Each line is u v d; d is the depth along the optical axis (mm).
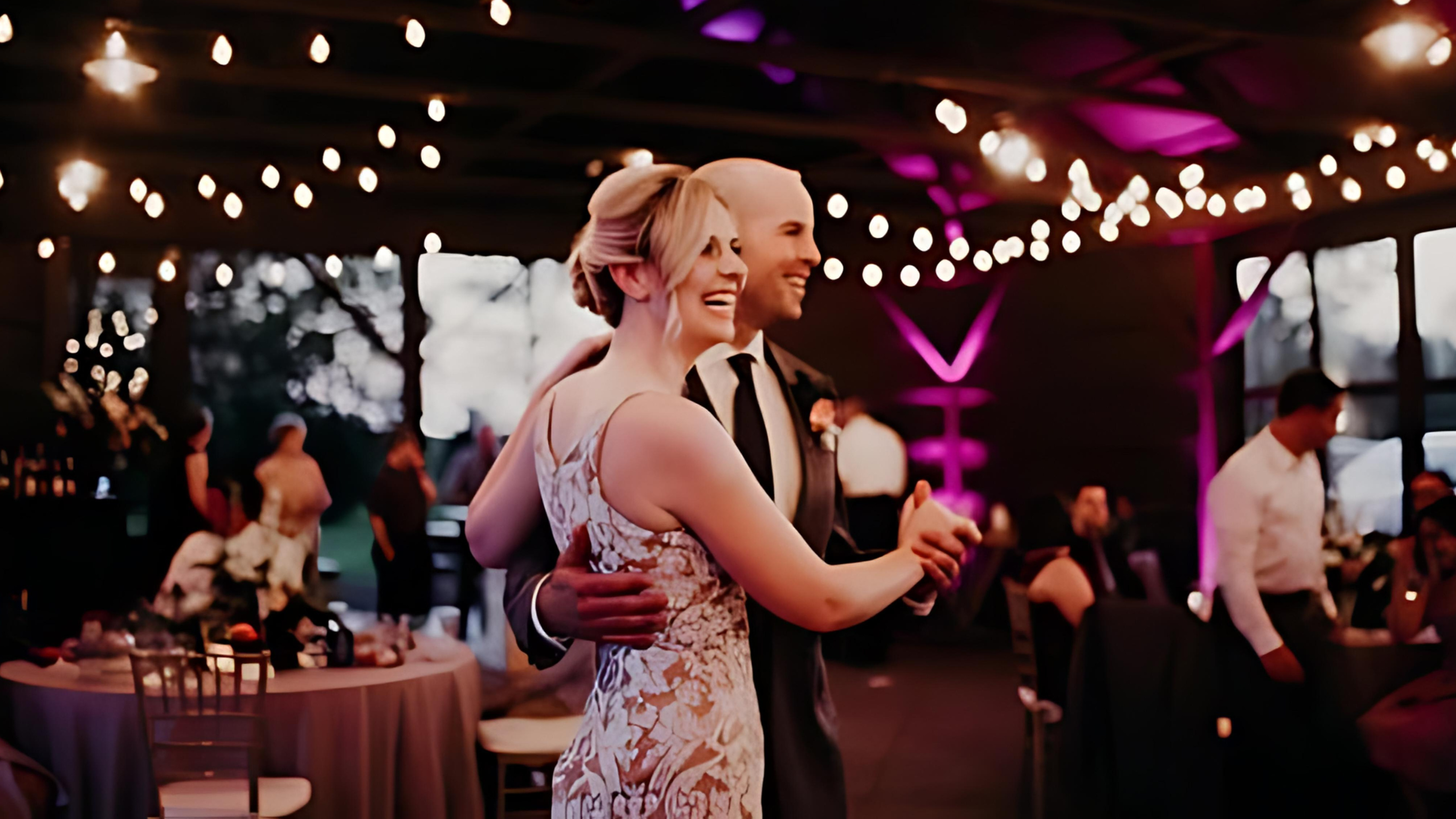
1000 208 8180
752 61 5184
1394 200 6449
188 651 3439
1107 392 8516
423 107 6777
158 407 8992
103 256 6730
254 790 2904
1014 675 6730
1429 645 3043
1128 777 3312
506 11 4371
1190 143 6629
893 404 9422
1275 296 7344
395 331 9664
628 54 5426
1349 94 5695
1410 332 6477
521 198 9203
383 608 6062
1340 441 6820
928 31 5367
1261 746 3092
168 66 5164
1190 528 7941
